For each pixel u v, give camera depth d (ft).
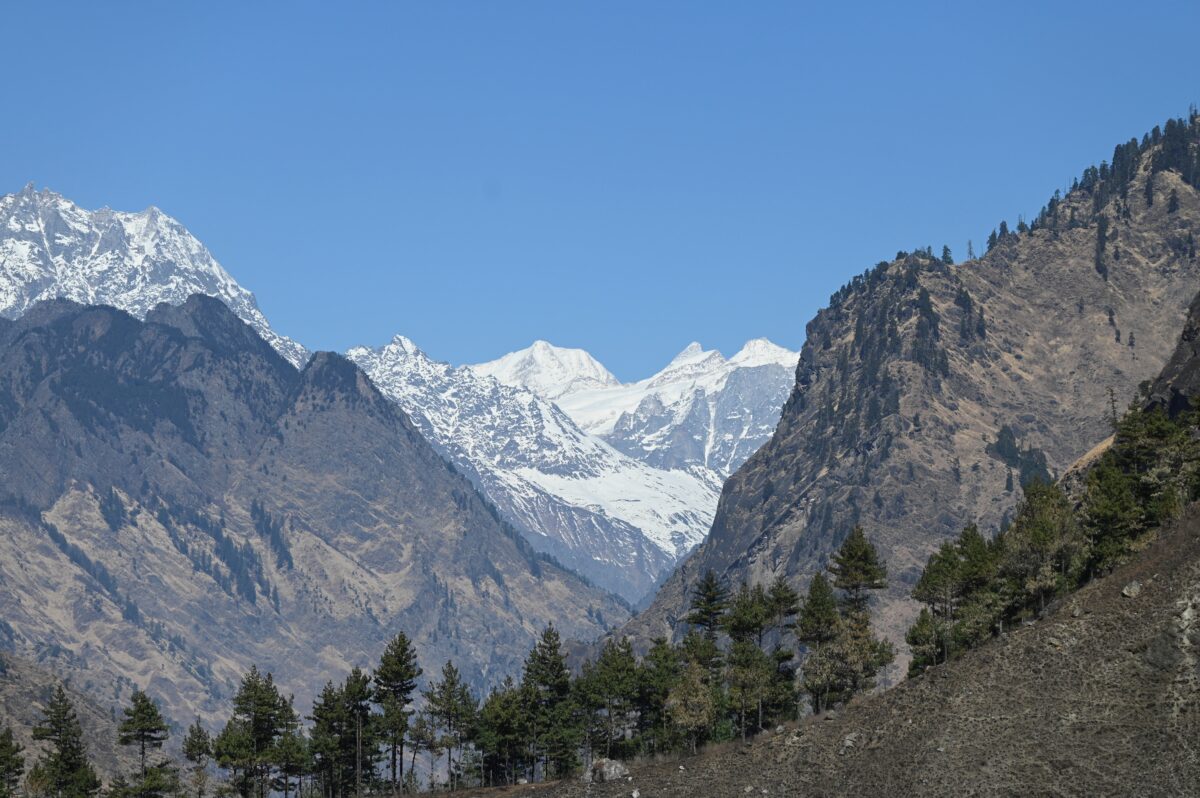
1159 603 553.64
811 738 590.96
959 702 553.23
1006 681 552.00
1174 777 475.72
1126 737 499.92
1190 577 557.33
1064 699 529.04
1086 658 544.62
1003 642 577.84
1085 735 508.12
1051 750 507.71
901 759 537.24
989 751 518.78
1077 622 566.36
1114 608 565.53
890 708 579.89
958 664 581.53
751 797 559.79
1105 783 484.33
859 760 553.64
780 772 573.74
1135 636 542.57
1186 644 526.98
